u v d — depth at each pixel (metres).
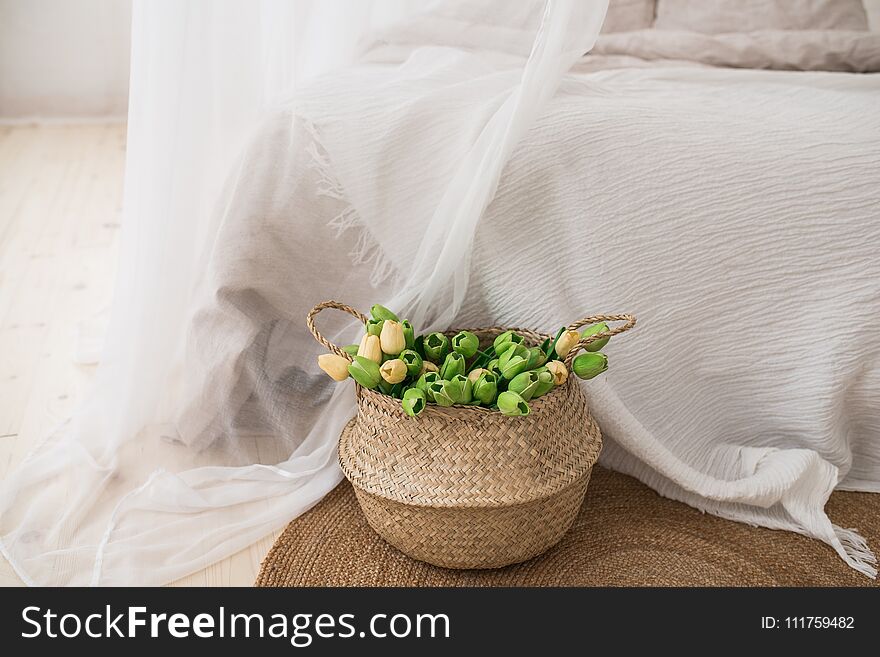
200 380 1.71
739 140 1.64
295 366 1.73
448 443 1.42
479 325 1.74
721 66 2.40
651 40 2.42
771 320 1.68
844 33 2.35
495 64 1.72
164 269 1.66
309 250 1.69
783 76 2.09
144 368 1.70
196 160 1.64
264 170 1.66
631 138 1.62
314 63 1.83
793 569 1.55
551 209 1.63
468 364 1.58
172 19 1.54
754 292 1.66
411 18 1.91
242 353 1.69
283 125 1.66
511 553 1.48
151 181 1.61
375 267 1.70
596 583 1.50
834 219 1.64
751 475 1.70
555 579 1.51
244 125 1.69
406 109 1.63
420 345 1.57
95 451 1.73
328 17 1.83
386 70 1.77
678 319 1.67
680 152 1.62
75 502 1.61
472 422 1.41
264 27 1.71
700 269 1.65
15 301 2.47
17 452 1.79
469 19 1.75
